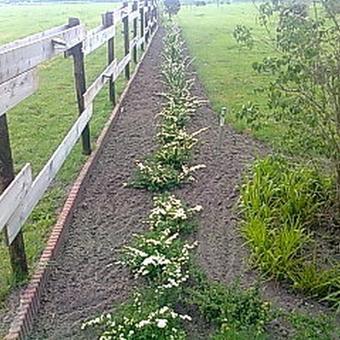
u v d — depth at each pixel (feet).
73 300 10.78
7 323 9.63
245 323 9.70
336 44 11.78
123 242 13.14
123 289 11.10
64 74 36.17
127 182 16.80
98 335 9.66
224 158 18.95
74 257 12.43
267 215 13.28
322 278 11.00
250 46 15.52
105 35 22.75
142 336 9.06
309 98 12.39
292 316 10.02
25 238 12.78
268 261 11.57
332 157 12.78
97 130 21.72
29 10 116.16
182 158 18.19
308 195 13.74
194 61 40.98
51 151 19.40
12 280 10.78
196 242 12.80
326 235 13.14
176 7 80.02
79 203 15.38
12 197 9.71
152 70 36.68
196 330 9.76
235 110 24.43
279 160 15.58
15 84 9.94
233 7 109.29
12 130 22.21
